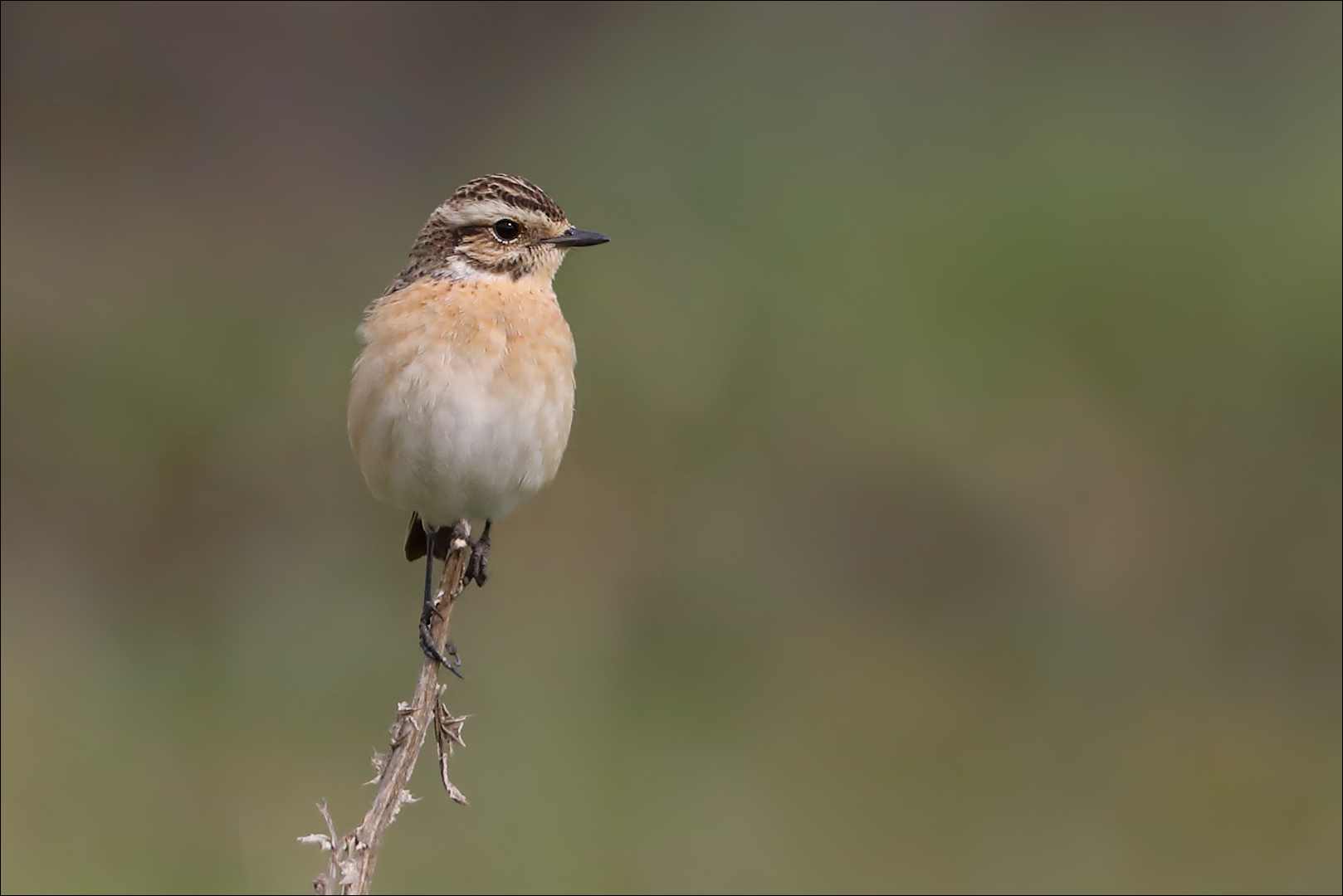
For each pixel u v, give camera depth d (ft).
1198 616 60.23
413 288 32.24
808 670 56.95
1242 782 53.67
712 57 70.79
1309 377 61.21
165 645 54.95
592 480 59.11
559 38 78.48
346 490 59.36
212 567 58.34
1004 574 60.54
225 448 60.64
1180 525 60.85
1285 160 64.69
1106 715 56.80
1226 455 61.31
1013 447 61.00
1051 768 53.93
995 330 61.52
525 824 47.98
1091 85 68.28
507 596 56.03
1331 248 61.57
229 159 75.51
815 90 69.56
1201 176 64.13
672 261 64.18
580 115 72.18
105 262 68.13
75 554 58.18
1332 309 61.05
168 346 62.64
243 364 62.95
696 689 55.42
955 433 61.00
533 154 72.95
